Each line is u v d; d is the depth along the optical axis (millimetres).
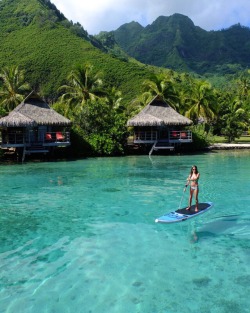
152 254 10820
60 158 36719
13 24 116188
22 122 32688
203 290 8594
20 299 8266
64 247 11492
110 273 9547
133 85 89375
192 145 43719
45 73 92250
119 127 40250
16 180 23781
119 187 21281
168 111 42969
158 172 27156
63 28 115250
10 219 14750
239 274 9430
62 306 7977
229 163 32281
